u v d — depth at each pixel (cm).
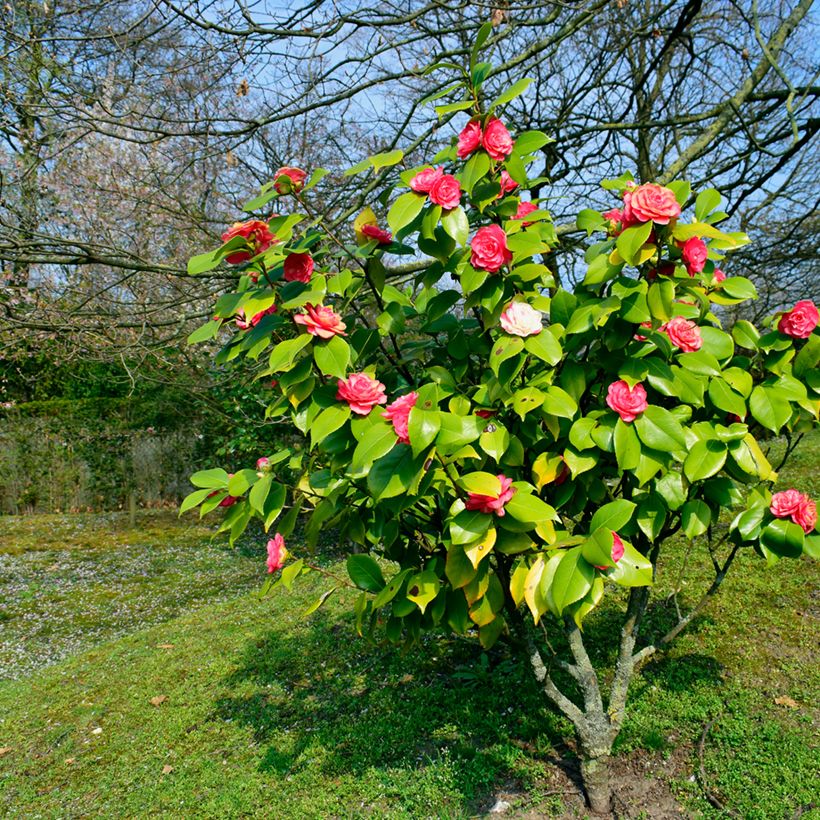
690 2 425
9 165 544
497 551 207
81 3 391
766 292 598
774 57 430
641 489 215
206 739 356
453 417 165
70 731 385
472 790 275
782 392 220
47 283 538
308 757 322
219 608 587
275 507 203
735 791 255
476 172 183
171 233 521
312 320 181
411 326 263
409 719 336
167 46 394
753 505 237
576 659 256
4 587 730
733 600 417
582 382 204
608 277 188
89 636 586
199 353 721
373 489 171
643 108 560
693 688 327
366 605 230
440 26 502
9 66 382
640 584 178
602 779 256
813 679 324
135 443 1060
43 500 1086
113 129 505
